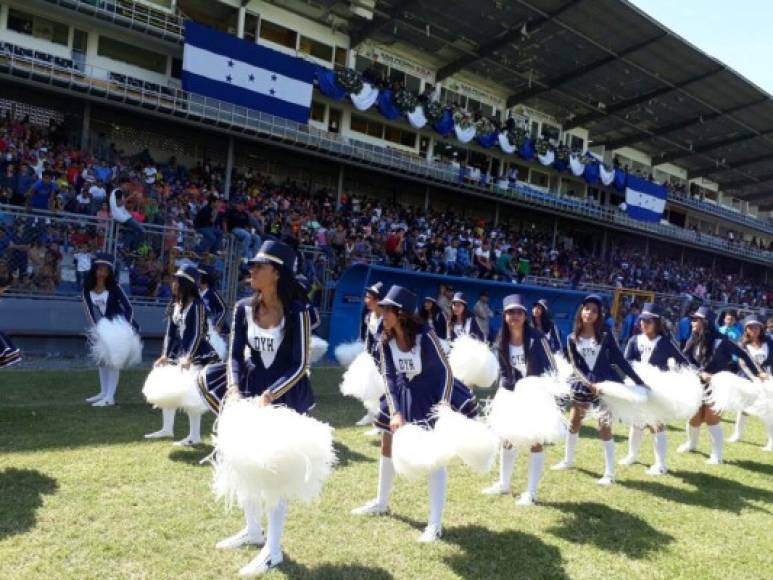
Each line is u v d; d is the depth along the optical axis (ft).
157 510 13.47
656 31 77.77
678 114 102.58
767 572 13.10
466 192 88.58
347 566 11.66
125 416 21.67
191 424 18.52
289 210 63.57
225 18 70.69
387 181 86.79
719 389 22.21
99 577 10.47
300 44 74.23
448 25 77.00
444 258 65.92
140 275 34.24
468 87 92.22
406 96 78.43
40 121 60.54
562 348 24.84
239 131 65.82
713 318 23.90
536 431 15.06
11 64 52.70
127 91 58.54
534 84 92.94
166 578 10.64
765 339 26.00
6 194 42.19
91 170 50.26
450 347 26.73
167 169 62.44
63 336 32.42
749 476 21.13
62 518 12.66
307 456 10.34
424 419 13.61
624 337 60.54
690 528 15.43
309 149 71.56
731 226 145.38
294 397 12.00
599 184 105.81
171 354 20.30
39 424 19.66
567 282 71.92
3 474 14.90
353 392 22.02
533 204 94.27
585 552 13.34
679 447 24.68
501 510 15.60
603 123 106.52
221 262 37.01
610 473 19.02
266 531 12.88
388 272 41.65
